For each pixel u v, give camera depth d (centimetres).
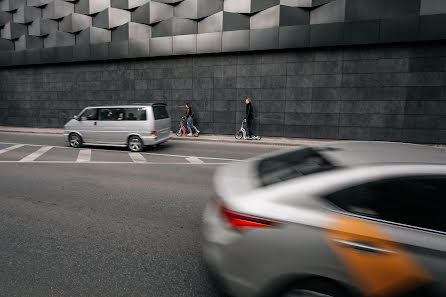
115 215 452
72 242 361
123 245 355
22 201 513
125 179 676
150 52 1652
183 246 354
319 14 1350
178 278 287
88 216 446
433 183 202
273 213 210
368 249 185
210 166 834
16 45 2062
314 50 1391
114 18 1731
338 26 1302
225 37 1493
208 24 1542
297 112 1457
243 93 1544
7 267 304
